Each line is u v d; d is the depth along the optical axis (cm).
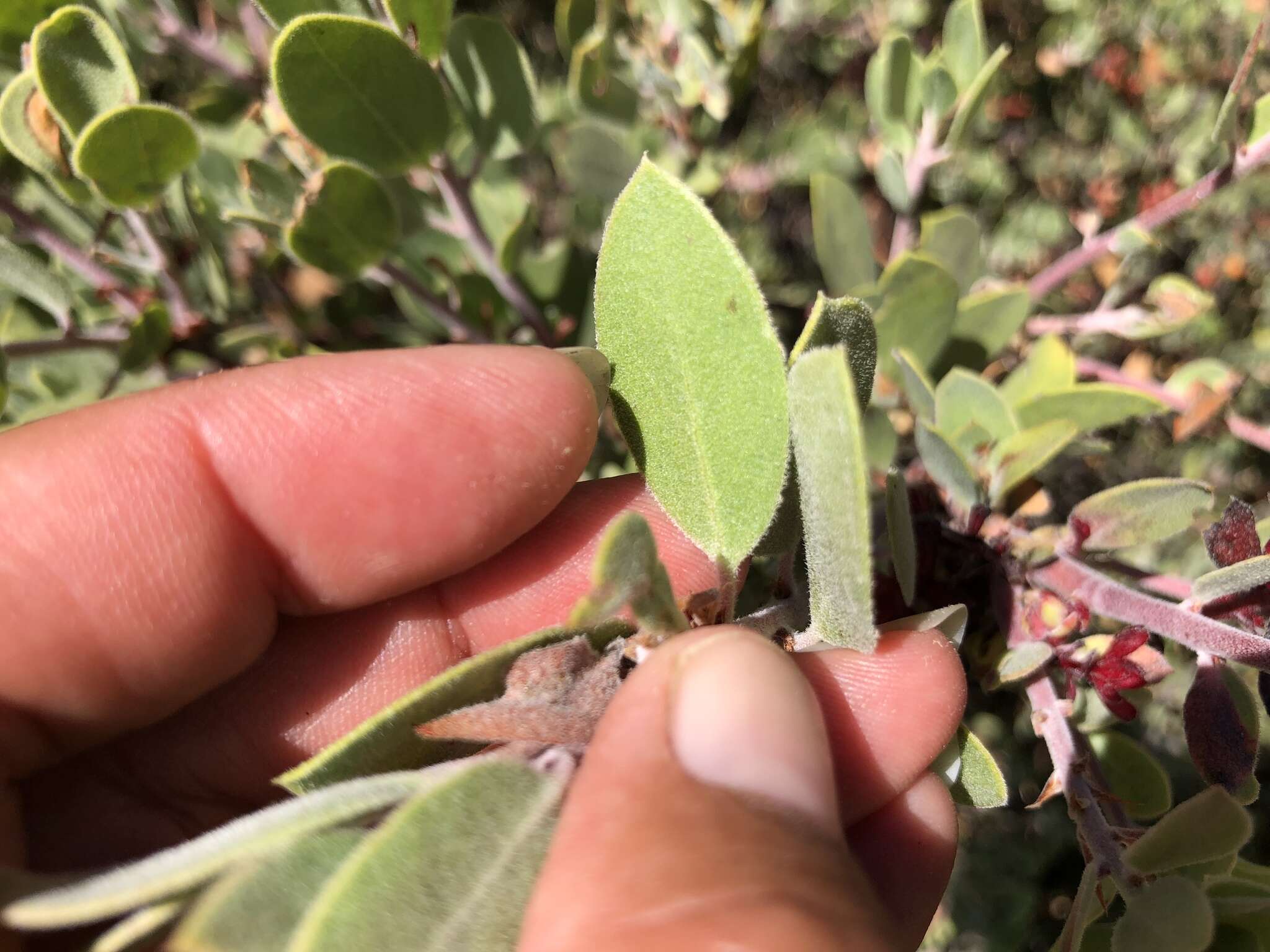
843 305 7
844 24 19
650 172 7
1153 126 19
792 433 7
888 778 9
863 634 6
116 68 10
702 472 7
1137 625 9
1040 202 19
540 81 21
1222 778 9
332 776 6
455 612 12
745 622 8
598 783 6
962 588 11
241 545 10
